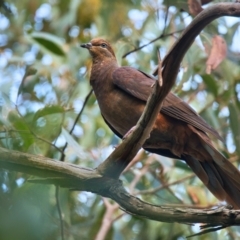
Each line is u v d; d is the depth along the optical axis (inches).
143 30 524.7
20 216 167.5
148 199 474.9
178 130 367.2
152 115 277.3
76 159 467.5
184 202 480.4
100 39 435.8
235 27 489.1
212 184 357.4
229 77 474.9
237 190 347.9
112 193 291.9
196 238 464.1
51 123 381.1
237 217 270.7
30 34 505.7
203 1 430.3
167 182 479.5
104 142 506.3
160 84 258.8
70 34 570.3
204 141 354.9
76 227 461.7
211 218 275.1
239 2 267.4
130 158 289.1
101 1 547.5
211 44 423.8
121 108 386.6
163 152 390.9
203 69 478.3
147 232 474.9
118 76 390.9
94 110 517.3
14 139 367.2
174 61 263.3
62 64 523.5
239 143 445.1
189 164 374.9
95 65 421.1
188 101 516.7
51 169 286.7
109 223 449.1
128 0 546.3
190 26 255.9
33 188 320.2
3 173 206.4
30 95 501.4
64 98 511.8
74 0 550.6
